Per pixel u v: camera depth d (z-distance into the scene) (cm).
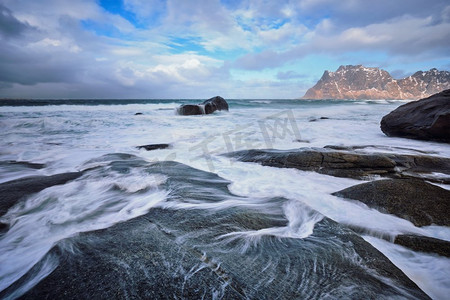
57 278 167
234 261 190
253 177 452
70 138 874
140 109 2230
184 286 157
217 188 384
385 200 317
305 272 181
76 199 333
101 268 176
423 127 785
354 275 181
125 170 473
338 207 322
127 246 208
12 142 793
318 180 436
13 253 214
